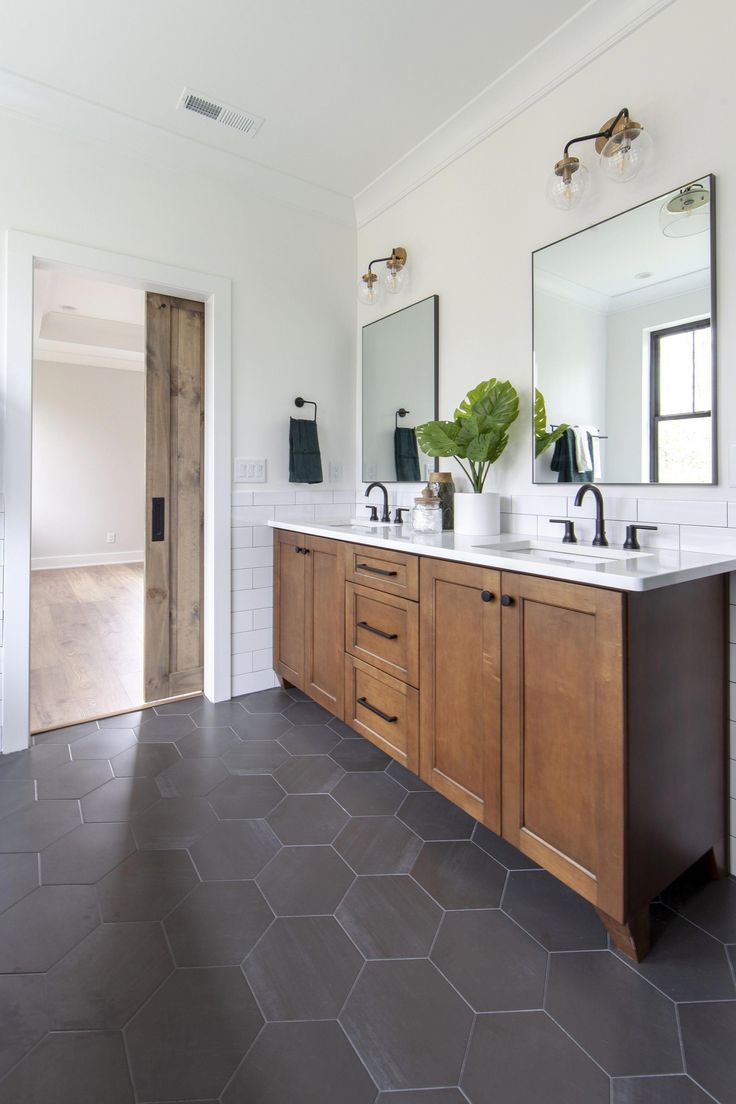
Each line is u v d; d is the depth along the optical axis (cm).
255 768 215
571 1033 110
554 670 138
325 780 206
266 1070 102
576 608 131
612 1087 100
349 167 269
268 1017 112
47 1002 114
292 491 297
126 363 695
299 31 188
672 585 134
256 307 279
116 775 208
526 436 215
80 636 400
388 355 289
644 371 174
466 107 225
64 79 211
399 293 280
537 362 209
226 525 276
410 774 211
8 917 137
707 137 157
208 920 138
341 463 315
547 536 208
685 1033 110
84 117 225
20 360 218
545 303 205
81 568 692
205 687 288
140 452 741
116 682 306
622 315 179
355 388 318
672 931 137
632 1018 113
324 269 303
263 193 278
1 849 164
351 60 201
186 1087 99
